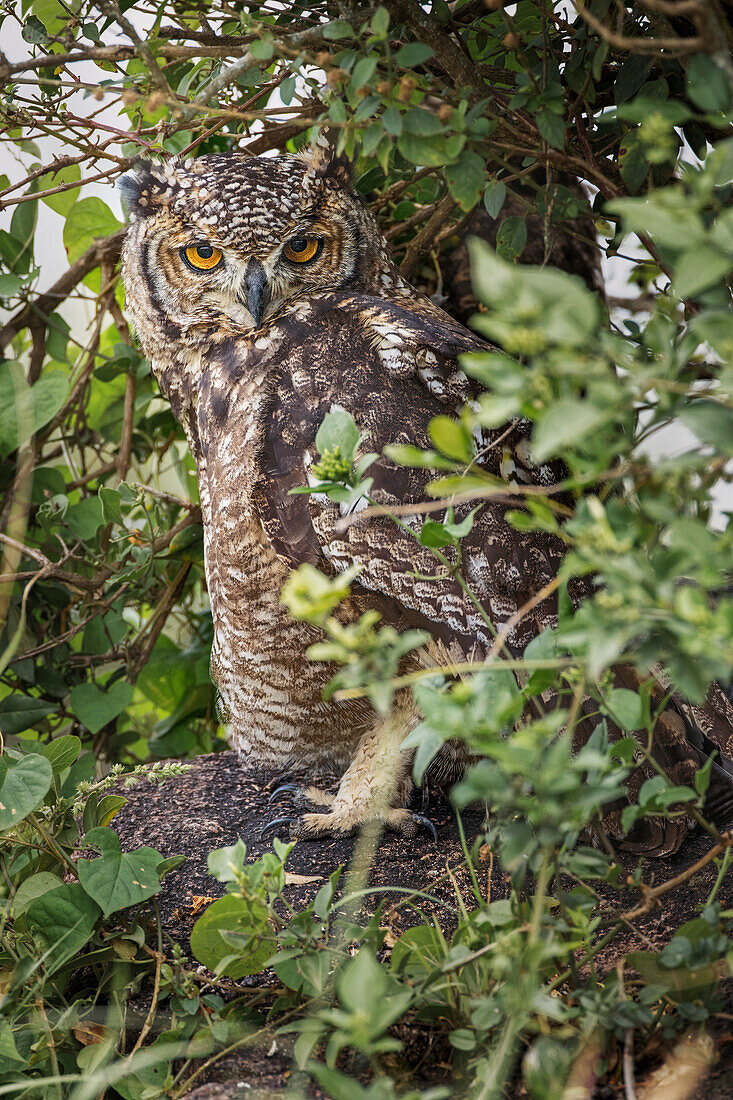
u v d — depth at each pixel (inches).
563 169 196.9
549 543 216.7
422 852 219.5
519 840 120.9
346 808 225.6
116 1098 163.0
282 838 227.9
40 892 173.8
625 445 108.5
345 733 244.4
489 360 98.7
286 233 242.4
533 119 185.5
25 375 261.3
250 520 225.3
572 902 138.6
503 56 218.1
